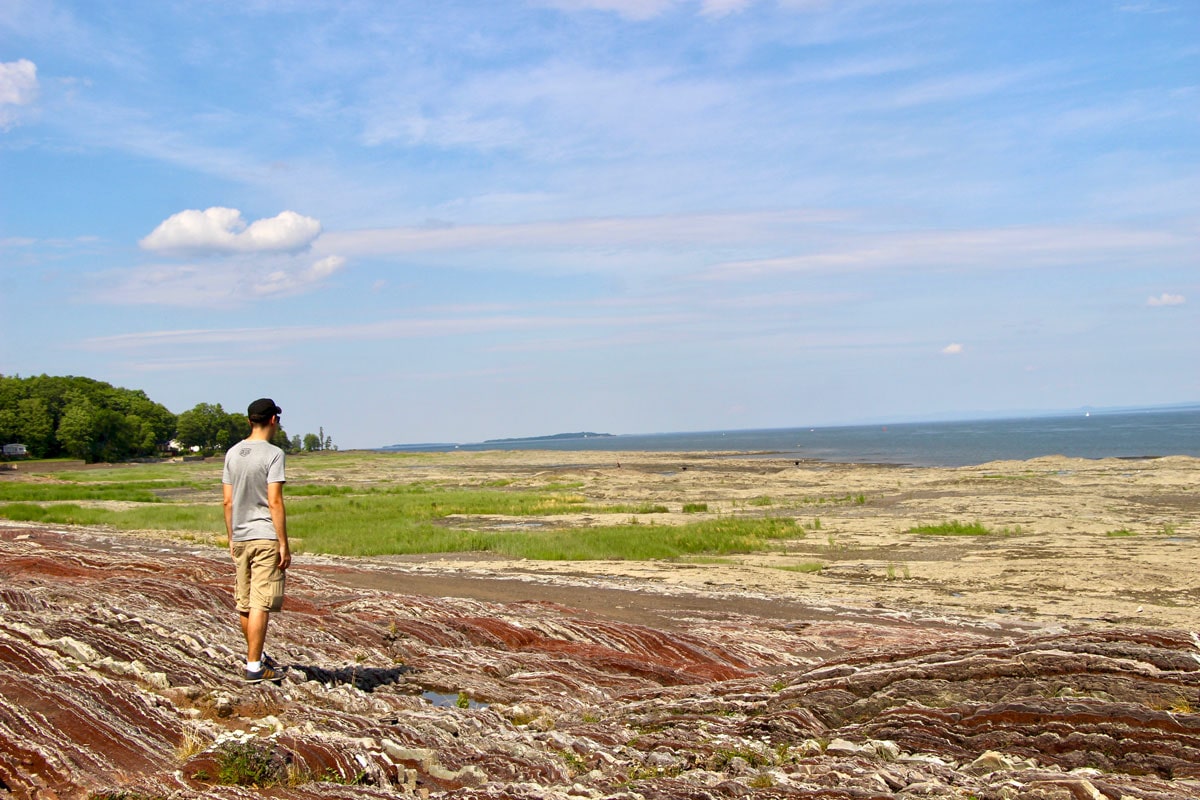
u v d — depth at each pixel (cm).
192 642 934
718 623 1536
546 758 696
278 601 829
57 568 1620
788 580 2170
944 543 2848
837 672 927
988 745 711
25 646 818
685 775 661
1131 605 1811
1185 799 557
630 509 4219
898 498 4528
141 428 14262
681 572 2286
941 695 817
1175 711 728
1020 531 3067
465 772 653
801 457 12088
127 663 830
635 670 1096
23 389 13675
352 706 808
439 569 2248
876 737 758
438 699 948
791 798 593
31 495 5184
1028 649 879
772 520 3388
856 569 2359
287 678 869
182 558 1761
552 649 1190
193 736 672
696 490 5600
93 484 6694
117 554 1812
